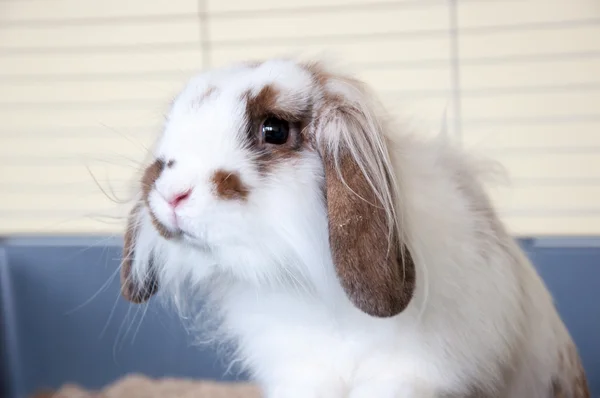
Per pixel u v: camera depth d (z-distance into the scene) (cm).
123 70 106
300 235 47
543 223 101
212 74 52
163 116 56
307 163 48
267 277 48
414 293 48
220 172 46
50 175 110
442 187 52
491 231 54
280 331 52
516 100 98
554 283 82
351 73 54
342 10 99
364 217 46
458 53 98
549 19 94
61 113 108
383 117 52
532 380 58
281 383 52
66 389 88
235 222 46
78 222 109
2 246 90
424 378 50
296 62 52
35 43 107
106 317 88
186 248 49
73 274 88
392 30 99
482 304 51
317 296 50
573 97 96
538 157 99
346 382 51
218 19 102
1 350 90
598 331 81
